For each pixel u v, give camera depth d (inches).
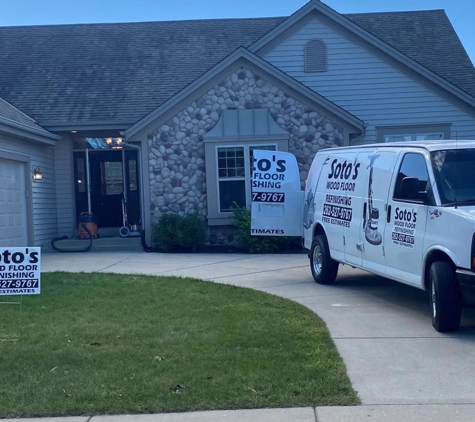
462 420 211.8
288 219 492.1
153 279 468.4
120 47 861.2
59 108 745.0
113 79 797.2
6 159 632.4
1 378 252.5
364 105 771.4
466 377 252.2
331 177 444.8
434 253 320.5
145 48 856.3
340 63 771.4
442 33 869.8
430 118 764.6
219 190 697.0
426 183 329.4
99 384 243.3
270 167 489.7
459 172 326.6
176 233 668.1
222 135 693.9
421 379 250.8
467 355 279.1
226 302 383.9
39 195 716.0
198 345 291.1
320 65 773.3
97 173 805.9
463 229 296.2
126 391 236.1
